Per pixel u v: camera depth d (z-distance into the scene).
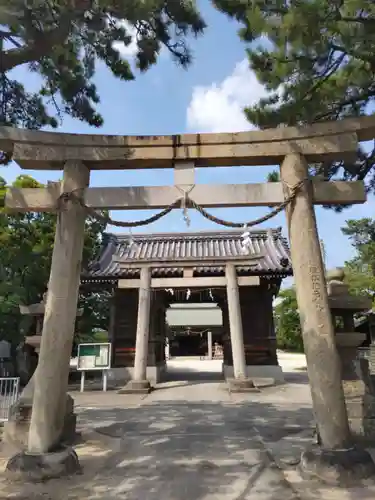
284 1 5.58
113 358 17.25
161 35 8.07
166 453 6.29
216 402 11.80
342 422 5.21
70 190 6.28
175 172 6.39
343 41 5.75
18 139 6.30
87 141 6.44
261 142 6.36
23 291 14.94
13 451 6.30
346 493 4.52
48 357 5.62
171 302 20.14
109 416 9.66
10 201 6.38
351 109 7.77
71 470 5.29
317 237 6.00
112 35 8.08
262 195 6.29
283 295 25.67
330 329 5.54
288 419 9.10
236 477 5.12
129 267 15.63
